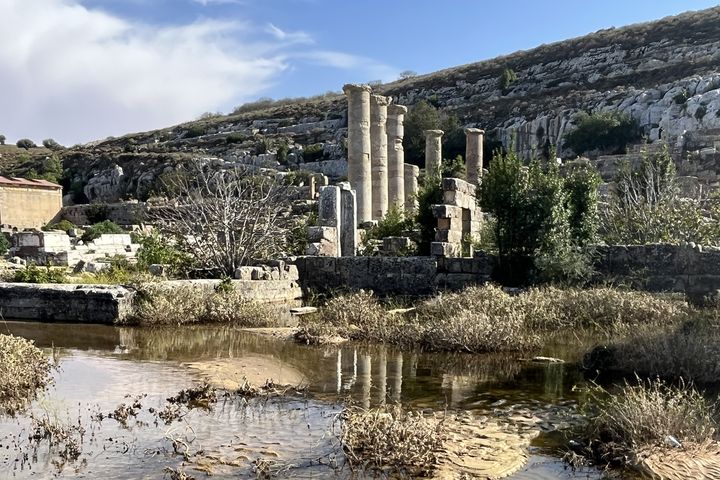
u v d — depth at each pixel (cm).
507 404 736
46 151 10488
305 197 4466
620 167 2867
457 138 6662
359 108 2886
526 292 1452
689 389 769
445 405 712
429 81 9550
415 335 1105
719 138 3812
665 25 7988
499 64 9212
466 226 2053
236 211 1914
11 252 3459
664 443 573
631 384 810
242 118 10350
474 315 1126
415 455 550
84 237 3969
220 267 1816
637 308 1273
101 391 775
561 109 6500
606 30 8862
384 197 3077
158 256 2012
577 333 1202
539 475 531
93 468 536
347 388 806
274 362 951
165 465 543
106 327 1277
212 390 777
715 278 1529
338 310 1313
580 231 1864
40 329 1245
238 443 598
